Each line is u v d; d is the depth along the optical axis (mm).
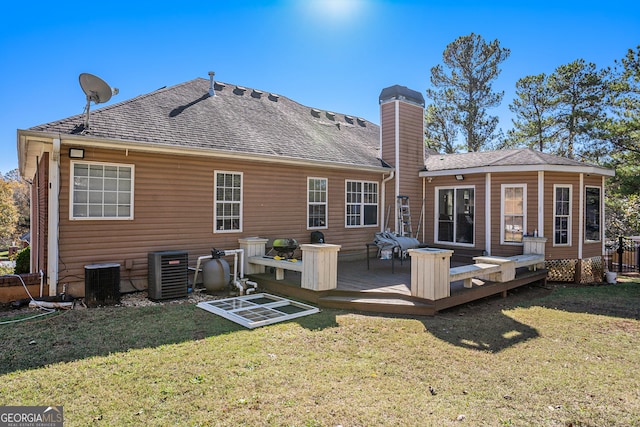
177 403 3090
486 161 11203
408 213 11625
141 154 7305
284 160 8906
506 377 3775
